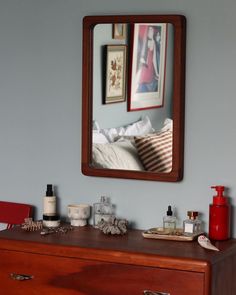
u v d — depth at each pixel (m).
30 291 2.83
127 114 3.04
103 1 3.09
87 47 3.09
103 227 2.98
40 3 3.23
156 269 2.60
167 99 2.95
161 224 3.05
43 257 2.80
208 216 2.96
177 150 2.95
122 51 3.04
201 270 2.52
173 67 2.93
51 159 3.26
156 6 2.99
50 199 3.15
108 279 2.69
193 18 2.93
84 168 3.14
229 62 2.89
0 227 3.40
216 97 2.92
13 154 3.34
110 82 3.07
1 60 3.34
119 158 3.07
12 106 3.33
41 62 3.25
